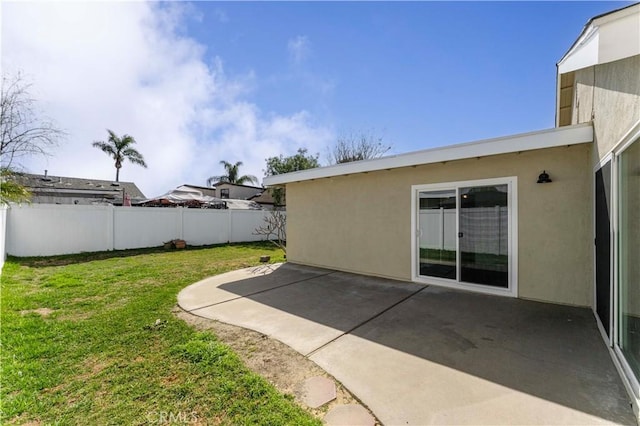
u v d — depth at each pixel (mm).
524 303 4902
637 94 2449
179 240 13156
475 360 3080
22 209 10000
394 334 3777
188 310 4789
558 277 4840
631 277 2629
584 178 4605
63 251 10766
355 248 7668
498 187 5406
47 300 5250
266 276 7375
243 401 2453
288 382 2748
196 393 2562
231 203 23203
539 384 2633
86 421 2238
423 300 5184
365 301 5207
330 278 7090
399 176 6770
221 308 4895
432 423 2180
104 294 5691
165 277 7262
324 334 3818
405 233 6680
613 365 2922
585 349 3270
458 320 4211
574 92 6453
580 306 4656
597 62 2559
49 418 2271
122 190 26234
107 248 11742
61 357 3209
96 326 4070
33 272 7758
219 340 3656
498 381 2691
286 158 26188
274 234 16891
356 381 2740
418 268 6488
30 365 3020
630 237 2678
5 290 5867
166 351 3334
